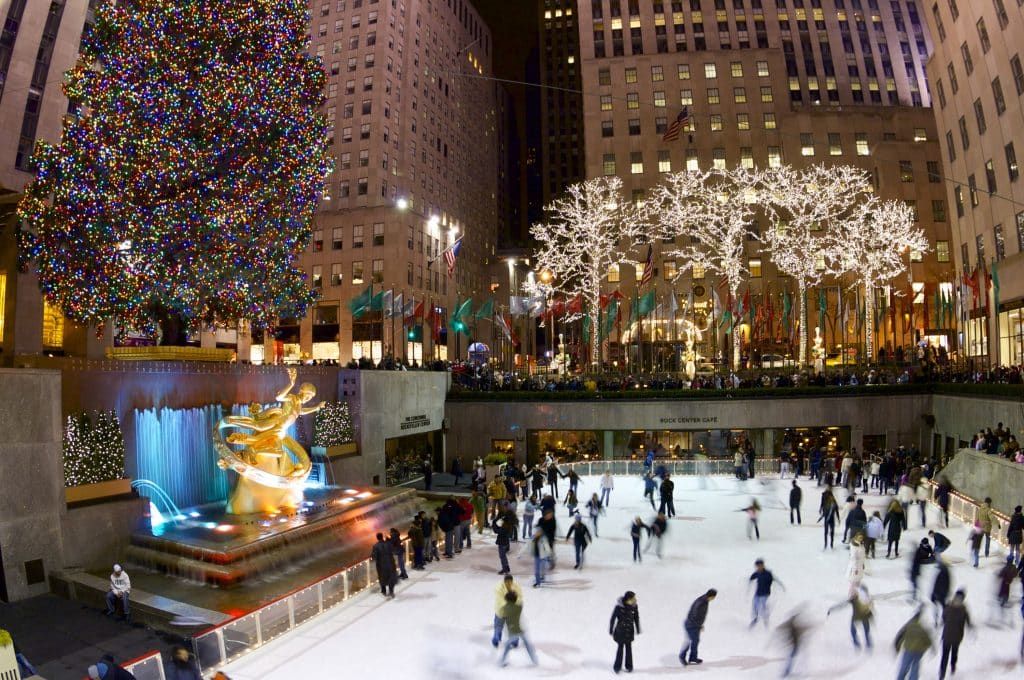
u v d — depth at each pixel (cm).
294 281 2728
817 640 1254
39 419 1597
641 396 3644
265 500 2067
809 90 7325
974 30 4434
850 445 3556
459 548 1928
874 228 6066
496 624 1202
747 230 6462
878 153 6381
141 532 1805
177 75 2302
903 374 3766
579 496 2783
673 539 2025
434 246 7762
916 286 6103
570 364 5169
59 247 2227
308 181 2667
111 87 2297
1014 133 4072
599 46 7200
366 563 1568
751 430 3656
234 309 2556
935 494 2358
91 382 1861
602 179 6712
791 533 2086
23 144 3966
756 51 6812
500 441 3766
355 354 6612
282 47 2552
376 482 2995
